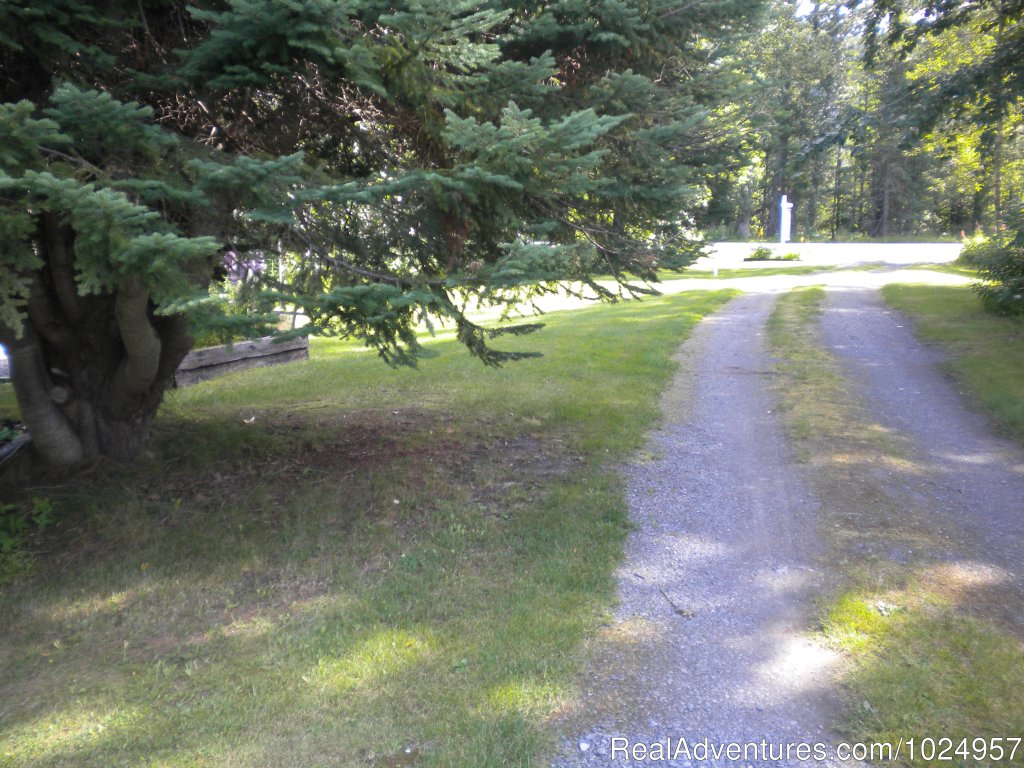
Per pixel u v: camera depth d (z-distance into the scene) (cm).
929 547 498
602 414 845
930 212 5197
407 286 515
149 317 586
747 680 369
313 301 451
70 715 357
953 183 4262
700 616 429
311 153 640
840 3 1236
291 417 858
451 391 981
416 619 429
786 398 902
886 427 775
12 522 547
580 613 431
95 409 646
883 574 461
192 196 412
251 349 1170
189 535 544
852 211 5441
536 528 546
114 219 346
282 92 532
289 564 502
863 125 1126
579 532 538
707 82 629
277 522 567
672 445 747
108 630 434
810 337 1295
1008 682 357
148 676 386
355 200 463
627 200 618
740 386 987
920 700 347
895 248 3547
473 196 484
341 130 616
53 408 618
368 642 405
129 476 632
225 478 654
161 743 334
